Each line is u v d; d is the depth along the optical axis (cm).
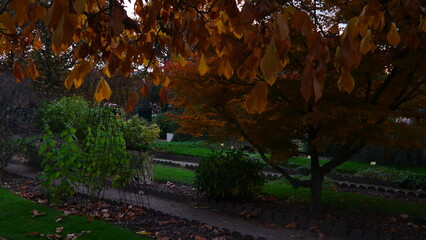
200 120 649
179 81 576
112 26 153
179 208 663
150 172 907
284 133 555
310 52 121
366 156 1280
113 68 196
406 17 185
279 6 314
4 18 154
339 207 655
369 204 670
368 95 529
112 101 664
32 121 902
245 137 609
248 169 695
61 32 117
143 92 217
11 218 538
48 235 462
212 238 498
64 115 886
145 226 549
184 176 968
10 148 869
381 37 443
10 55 961
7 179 896
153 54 220
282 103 561
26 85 1009
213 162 705
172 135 2016
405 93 573
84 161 641
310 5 474
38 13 155
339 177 1051
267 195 734
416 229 533
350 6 489
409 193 858
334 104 502
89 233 477
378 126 486
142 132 1139
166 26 245
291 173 1094
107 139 639
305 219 552
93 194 678
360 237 502
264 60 117
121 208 645
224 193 673
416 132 514
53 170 615
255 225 566
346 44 123
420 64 447
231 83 559
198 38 190
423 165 1198
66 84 168
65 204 652
